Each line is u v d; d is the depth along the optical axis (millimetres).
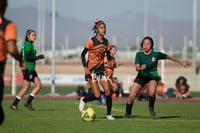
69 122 25453
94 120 26328
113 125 24359
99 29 27438
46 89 87125
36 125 23719
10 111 32688
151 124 25328
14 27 17141
